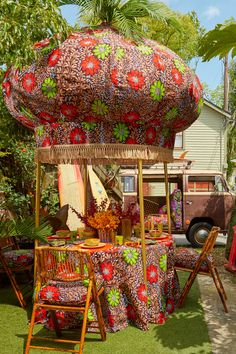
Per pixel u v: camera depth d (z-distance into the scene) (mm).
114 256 4902
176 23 5867
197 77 5672
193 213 11609
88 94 4730
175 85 4969
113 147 5012
